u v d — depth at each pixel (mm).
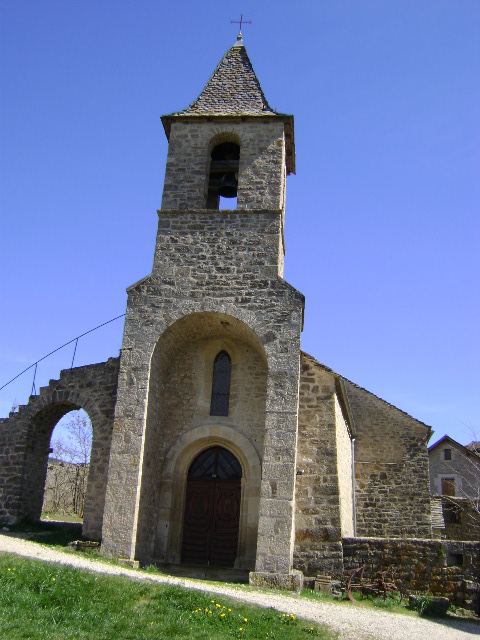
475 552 14203
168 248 16766
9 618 8078
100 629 8211
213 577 14719
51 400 18469
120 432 14891
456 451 35562
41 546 13641
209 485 16422
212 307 15906
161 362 16422
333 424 16188
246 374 16766
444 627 11422
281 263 17188
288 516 13820
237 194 17250
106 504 14320
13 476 18156
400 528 21734
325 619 10508
